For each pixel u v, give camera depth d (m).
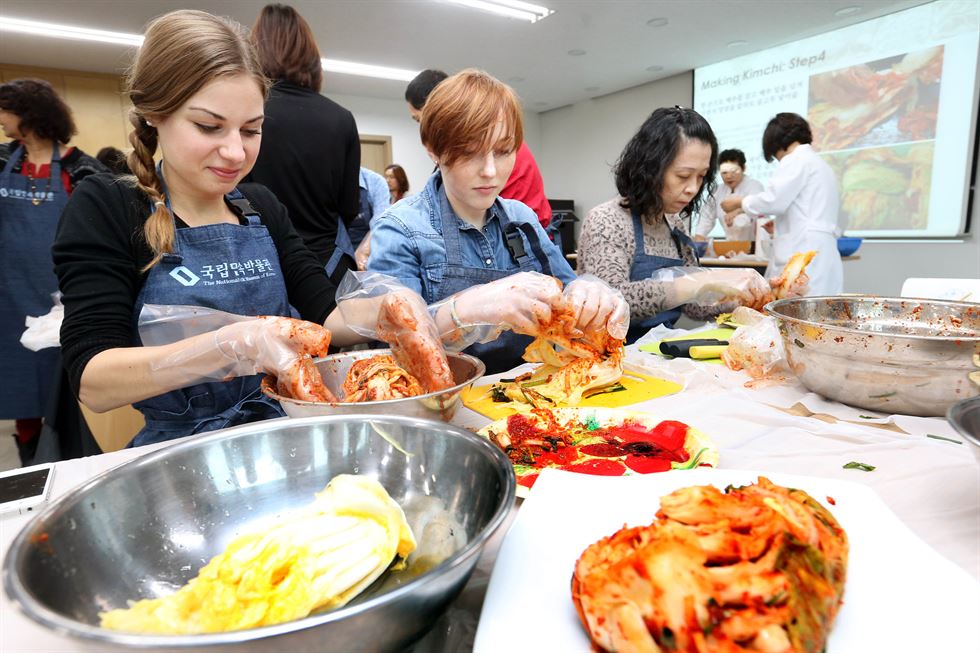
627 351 1.47
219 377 0.93
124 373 0.92
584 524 0.55
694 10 4.68
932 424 0.91
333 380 1.08
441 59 6.03
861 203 5.23
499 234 1.62
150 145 1.11
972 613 0.43
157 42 0.96
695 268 1.76
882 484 0.71
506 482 0.52
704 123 1.82
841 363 0.98
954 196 4.64
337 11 4.62
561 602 0.46
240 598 0.48
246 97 1.00
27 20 4.52
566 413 0.90
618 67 6.40
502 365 1.58
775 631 0.38
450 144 1.31
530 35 5.27
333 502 0.59
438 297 1.49
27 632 0.48
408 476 0.68
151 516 0.58
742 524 0.46
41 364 2.24
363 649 0.39
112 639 0.32
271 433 0.68
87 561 0.50
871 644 0.41
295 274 1.40
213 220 1.24
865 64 5.01
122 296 1.08
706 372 1.22
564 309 1.08
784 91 5.65
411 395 0.89
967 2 4.36
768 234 4.58
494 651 0.41
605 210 2.00
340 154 2.11
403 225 1.48
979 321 1.15
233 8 4.48
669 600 0.40
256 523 0.64
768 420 0.95
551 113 8.77
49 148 2.23
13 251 2.16
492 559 0.60
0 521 0.70
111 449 1.74
